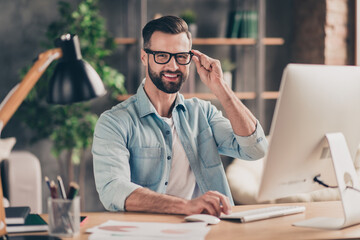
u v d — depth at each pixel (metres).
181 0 4.79
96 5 4.36
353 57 4.56
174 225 1.54
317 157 1.63
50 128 4.26
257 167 3.10
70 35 1.52
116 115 2.08
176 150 2.19
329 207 1.87
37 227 1.51
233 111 2.05
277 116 1.48
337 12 4.49
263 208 1.81
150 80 2.15
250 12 4.60
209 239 1.41
